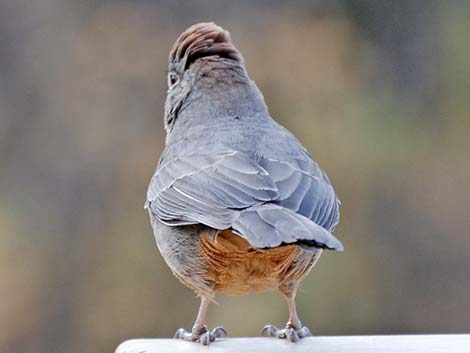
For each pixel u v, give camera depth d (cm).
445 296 1689
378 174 1708
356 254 1653
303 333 809
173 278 1644
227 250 770
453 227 1714
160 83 1783
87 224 1705
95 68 1797
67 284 1680
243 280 798
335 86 1761
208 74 890
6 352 1667
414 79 1827
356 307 1631
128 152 1742
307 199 763
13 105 1794
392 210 1702
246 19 1811
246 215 728
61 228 1712
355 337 794
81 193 1725
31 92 1803
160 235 830
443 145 1777
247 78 899
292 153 819
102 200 1717
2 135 1773
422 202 1719
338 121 1730
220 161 803
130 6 1830
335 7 1830
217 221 744
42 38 1828
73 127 1769
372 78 1808
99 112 1772
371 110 1758
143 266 1661
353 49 1817
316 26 1806
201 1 1822
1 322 1667
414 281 1681
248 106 883
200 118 879
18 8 1881
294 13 1812
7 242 1698
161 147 1739
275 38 1788
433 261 1694
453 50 1836
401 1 1864
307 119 1725
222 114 877
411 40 1842
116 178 1725
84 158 1744
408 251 1689
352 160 1697
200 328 808
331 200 782
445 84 1822
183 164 825
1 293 1675
